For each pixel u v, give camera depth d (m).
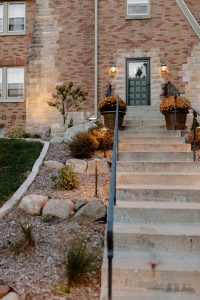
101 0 14.25
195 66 13.66
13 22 15.37
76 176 7.54
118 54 14.02
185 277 3.70
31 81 14.42
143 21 14.02
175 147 7.87
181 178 6.08
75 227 5.38
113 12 14.16
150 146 7.91
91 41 14.31
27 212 5.97
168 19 13.93
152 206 5.02
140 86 14.05
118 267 3.79
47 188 7.05
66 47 14.38
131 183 6.17
